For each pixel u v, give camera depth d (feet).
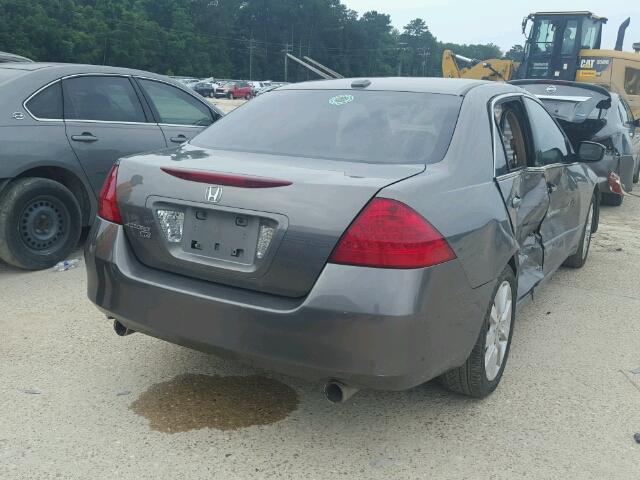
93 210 19.83
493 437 10.74
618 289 19.04
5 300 16.20
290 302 9.32
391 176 9.81
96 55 345.31
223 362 13.11
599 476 9.75
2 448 9.96
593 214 21.15
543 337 15.17
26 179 18.02
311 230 9.13
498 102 13.10
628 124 37.27
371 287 8.86
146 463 9.74
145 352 13.46
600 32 62.13
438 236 9.31
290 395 11.93
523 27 62.08
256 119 12.75
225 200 9.71
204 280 10.03
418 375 9.34
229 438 10.47
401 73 442.91
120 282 10.53
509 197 11.92
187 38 397.19
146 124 21.01
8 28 313.53
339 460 10.00
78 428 10.59
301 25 447.83
